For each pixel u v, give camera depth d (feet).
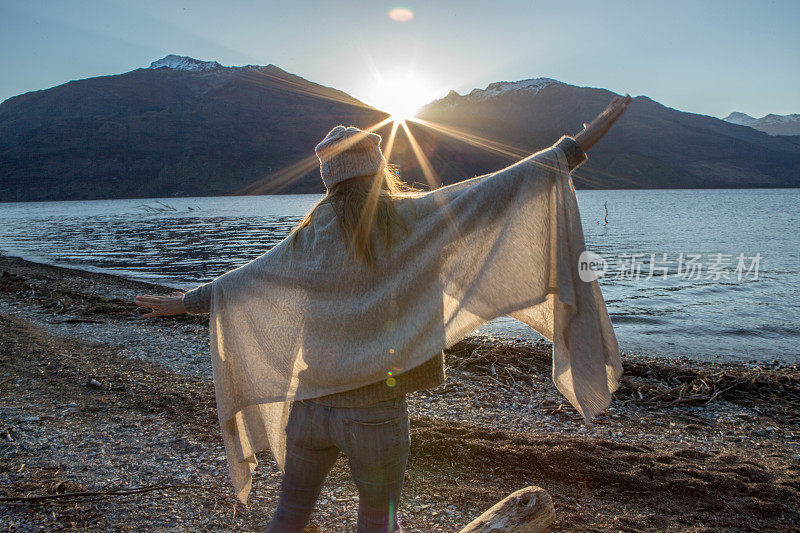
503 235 6.06
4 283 47.70
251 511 10.78
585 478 12.93
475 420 18.20
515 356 26.58
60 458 13.14
